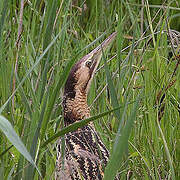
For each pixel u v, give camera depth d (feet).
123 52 34.88
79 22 39.88
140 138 27.66
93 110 29.96
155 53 29.25
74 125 20.03
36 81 27.55
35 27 33.63
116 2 40.96
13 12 34.04
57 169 24.41
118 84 28.66
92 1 41.98
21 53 30.35
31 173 20.90
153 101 29.55
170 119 28.35
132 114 18.93
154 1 41.45
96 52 27.02
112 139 26.61
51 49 29.22
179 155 26.66
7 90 25.73
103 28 39.73
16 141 17.89
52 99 21.39
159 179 24.75
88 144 25.05
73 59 21.34
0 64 26.27
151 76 28.68
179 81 29.58
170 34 31.14
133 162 25.73
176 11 40.63
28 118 24.54
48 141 20.68
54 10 26.99
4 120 18.08
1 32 26.37
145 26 40.37
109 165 19.26
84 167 24.25
